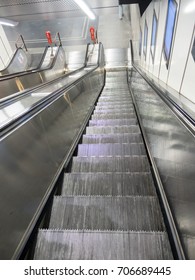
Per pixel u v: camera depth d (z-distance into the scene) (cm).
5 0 787
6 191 123
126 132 331
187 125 131
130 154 259
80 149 270
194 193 109
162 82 313
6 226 116
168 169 163
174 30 263
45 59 830
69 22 1156
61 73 859
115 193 187
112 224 150
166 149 174
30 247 130
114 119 384
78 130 309
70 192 192
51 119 217
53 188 179
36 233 137
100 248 126
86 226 150
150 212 154
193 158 114
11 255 114
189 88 211
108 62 953
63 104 268
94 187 193
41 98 228
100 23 1135
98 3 839
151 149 240
